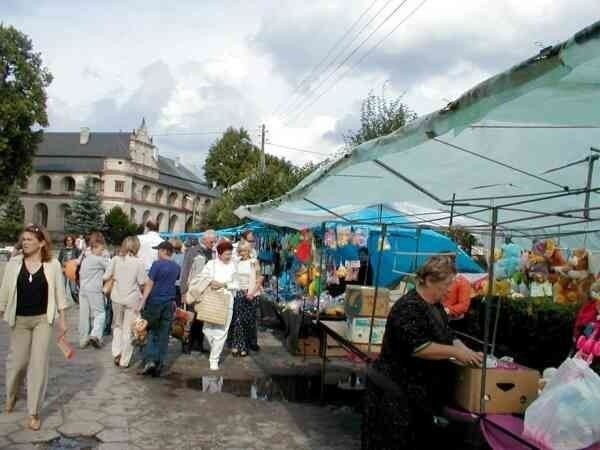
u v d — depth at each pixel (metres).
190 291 7.53
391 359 3.43
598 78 2.36
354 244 8.65
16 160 43.53
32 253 4.90
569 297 5.11
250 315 8.81
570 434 2.87
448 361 3.66
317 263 9.48
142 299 6.99
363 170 4.79
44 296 4.90
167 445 4.74
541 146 3.85
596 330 3.64
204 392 6.48
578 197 5.20
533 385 3.63
